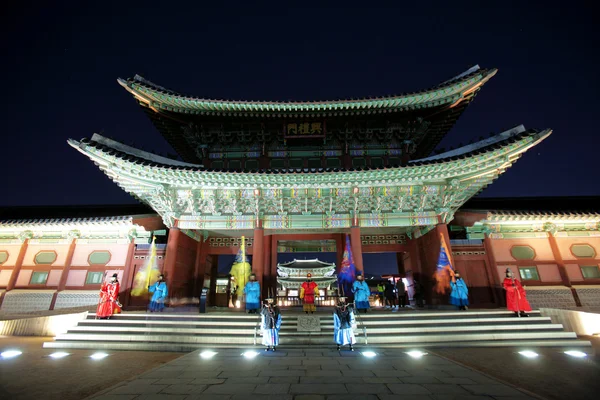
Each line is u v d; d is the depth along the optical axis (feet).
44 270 74.43
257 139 74.18
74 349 45.98
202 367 33.01
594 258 73.31
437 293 66.08
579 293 70.54
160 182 61.05
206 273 77.87
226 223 66.69
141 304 69.41
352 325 42.96
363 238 80.94
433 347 44.75
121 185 63.31
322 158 73.46
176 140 80.28
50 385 28.53
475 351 42.42
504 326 49.06
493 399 22.80
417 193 65.31
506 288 54.65
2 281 73.82
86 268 73.87
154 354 42.98
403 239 81.00
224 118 70.90
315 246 99.50
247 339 46.06
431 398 23.09
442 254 64.64
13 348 46.39
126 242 75.41
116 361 38.50
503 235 75.41
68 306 70.85
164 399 23.12
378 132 73.72
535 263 73.41
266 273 72.02
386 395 23.80
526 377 30.12
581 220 73.82
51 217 80.64
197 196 64.90
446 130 79.61
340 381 27.58
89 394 26.14
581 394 25.30
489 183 63.87
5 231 76.69
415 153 87.30
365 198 65.98
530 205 81.35
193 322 50.26
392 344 45.73
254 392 24.63
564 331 52.75
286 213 67.26
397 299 77.20
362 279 59.57
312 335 47.03
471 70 65.82
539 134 52.90
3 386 28.25
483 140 60.08
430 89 67.77
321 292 151.33
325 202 66.59
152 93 65.26
